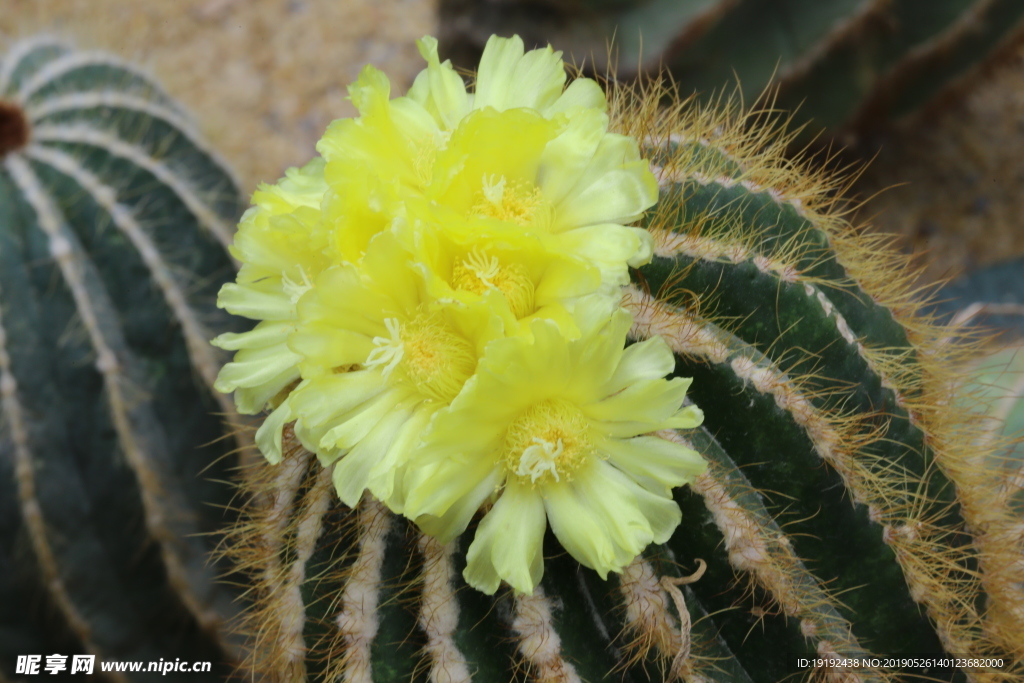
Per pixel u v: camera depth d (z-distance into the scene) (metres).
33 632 0.48
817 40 0.61
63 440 0.46
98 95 0.49
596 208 0.36
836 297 0.41
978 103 0.84
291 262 0.37
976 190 0.81
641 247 0.36
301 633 0.38
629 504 0.35
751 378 0.38
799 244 0.41
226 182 0.50
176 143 0.49
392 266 0.35
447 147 0.36
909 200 0.81
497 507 0.35
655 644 0.37
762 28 0.61
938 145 0.83
